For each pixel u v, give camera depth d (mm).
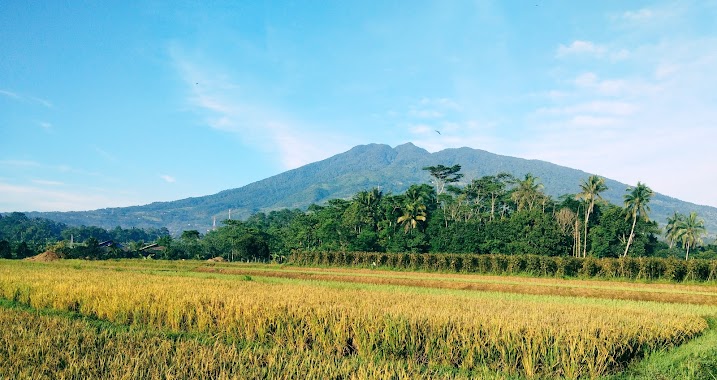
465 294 32344
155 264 65250
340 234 88938
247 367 10492
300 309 16578
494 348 14180
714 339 17656
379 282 45156
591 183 80938
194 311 17781
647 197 75250
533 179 95000
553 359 13531
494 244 79062
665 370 13680
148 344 11953
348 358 13344
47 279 28359
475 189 108312
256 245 97188
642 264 51469
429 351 14281
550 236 75688
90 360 10453
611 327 15484
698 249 108188
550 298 30906
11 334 12578
